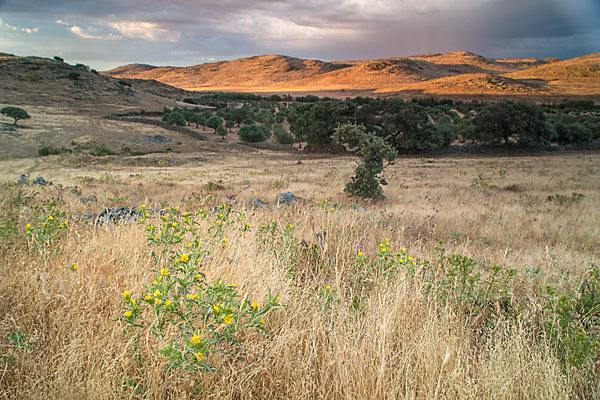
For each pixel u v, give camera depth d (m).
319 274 3.97
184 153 62.56
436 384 2.10
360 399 1.96
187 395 1.94
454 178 27.16
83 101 121.00
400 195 17.78
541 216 10.39
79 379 1.87
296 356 2.31
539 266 5.06
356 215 8.20
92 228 4.48
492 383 2.11
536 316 3.12
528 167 36.53
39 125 78.56
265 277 3.19
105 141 70.62
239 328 2.17
